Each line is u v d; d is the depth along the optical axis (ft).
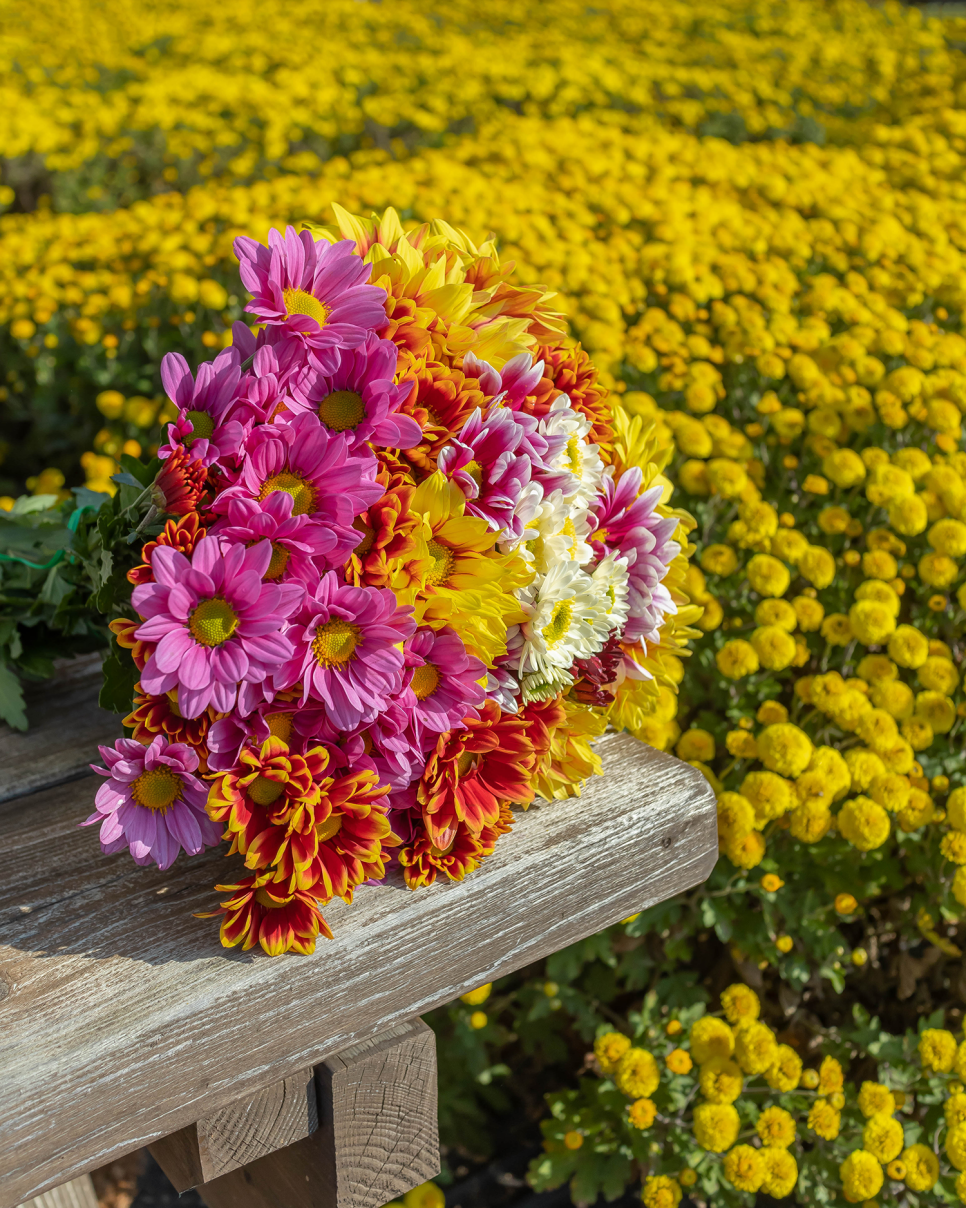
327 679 1.74
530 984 3.39
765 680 3.35
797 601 3.35
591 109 9.44
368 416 1.80
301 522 1.70
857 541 3.81
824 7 14.70
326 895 1.73
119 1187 3.42
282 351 1.77
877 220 5.53
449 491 1.81
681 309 4.57
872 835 2.93
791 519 3.63
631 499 2.09
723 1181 2.95
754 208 6.09
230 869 1.88
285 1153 1.95
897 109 9.78
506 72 9.71
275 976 1.70
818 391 3.91
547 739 1.97
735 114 9.23
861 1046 3.23
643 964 3.28
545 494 1.91
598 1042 2.94
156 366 5.55
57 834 1.96
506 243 5.29
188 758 1.69
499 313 2.03
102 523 1.98
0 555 2.49
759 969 3.26
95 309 5.48
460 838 1.89
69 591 2.36
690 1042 2.97
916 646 3.22
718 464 3.49
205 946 1.74
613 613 2.02
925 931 3.21
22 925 1.77
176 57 11.46
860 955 3.14
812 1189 2.93
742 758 3.15
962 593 3.45
